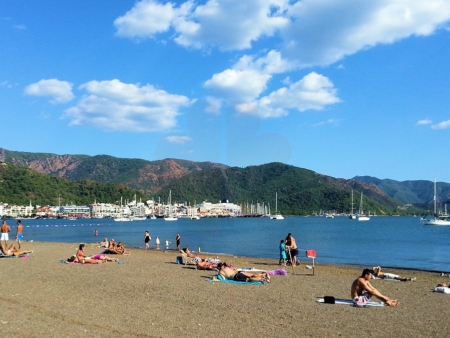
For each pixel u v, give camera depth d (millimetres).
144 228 113062
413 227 119750
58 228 118938
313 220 189875
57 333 9242
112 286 15961
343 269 24484
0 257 26422
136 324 10219
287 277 19500
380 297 13125
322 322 10766
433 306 12984
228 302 13203
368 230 99938
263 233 83875
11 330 9406
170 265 23656
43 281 16969
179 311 11781
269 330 9930
